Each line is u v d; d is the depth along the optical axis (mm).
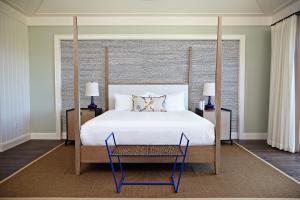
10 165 3098
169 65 4680
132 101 4309
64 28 4570
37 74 4641
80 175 2760
